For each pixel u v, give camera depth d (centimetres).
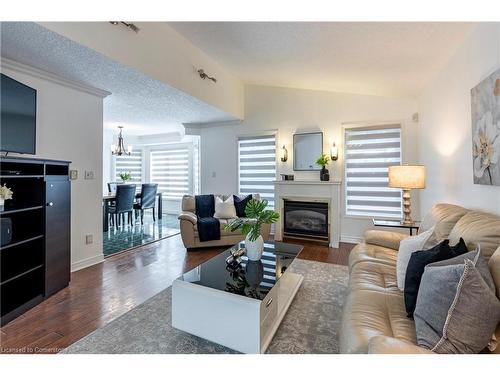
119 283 266
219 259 236
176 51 331
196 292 170
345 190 441
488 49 187
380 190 418
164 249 392
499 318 97
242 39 315
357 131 432
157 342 171
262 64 389
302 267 316
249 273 204
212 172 563
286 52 321
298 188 446
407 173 296
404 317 134
